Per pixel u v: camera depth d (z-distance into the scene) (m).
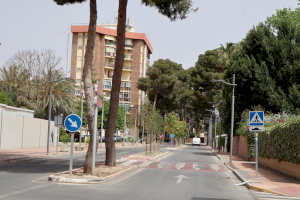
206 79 66.38
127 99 85.94
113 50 84.62
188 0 17.05
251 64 34.16
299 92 32.19
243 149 34.16
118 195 8.92
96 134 13.10
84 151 32.09
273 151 18.27
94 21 13.52
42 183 10.69
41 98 46.88
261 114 14.36
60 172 13.13
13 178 11.66
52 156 24.28
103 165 16.52
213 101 66.38
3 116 28.84
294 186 11.83
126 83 86.00
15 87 46.25
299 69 33.31
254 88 33.94
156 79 69.38
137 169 17.34
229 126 39.84
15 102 46.50
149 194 9.31
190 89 82.75
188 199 8.79
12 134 30.53
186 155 33.81
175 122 59.72
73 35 82.25
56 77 47.19
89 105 13.40
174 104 77.31
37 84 46.50
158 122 34.19
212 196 9.51
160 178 13.61
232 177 15.43
